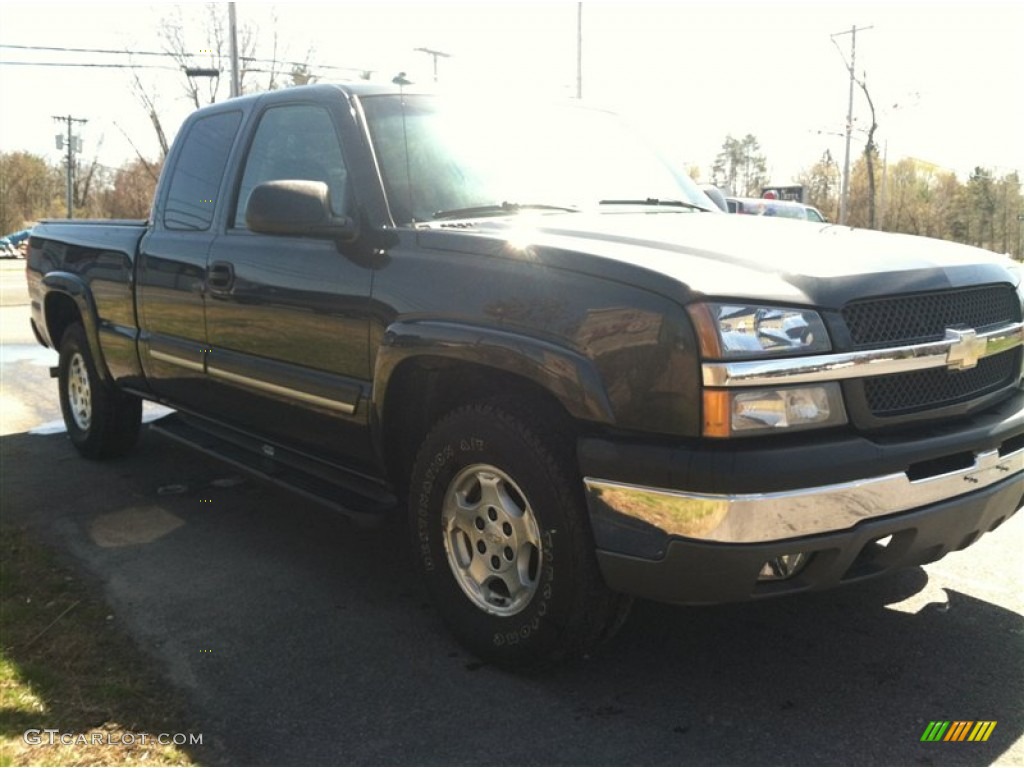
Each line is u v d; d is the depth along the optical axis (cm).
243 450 448
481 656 316
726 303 250
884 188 5191
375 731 275
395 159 358
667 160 451
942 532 279
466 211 353
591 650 302
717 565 251
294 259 375
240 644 331
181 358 456
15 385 857
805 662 317
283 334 382
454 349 299
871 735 272
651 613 357
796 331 253
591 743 269
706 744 268
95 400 561
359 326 341
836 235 324
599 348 264
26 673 302
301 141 397
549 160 394
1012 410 303
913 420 273
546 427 286
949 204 7412
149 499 503
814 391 254
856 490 255
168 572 399
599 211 374
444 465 318
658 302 254
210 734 272
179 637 336
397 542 439
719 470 245
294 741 270
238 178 431
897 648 326
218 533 450
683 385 249
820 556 261
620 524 265
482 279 299
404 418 346
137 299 493
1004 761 259
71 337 583
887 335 270
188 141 485
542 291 281
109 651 322
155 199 499
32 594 371
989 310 308
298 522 467
